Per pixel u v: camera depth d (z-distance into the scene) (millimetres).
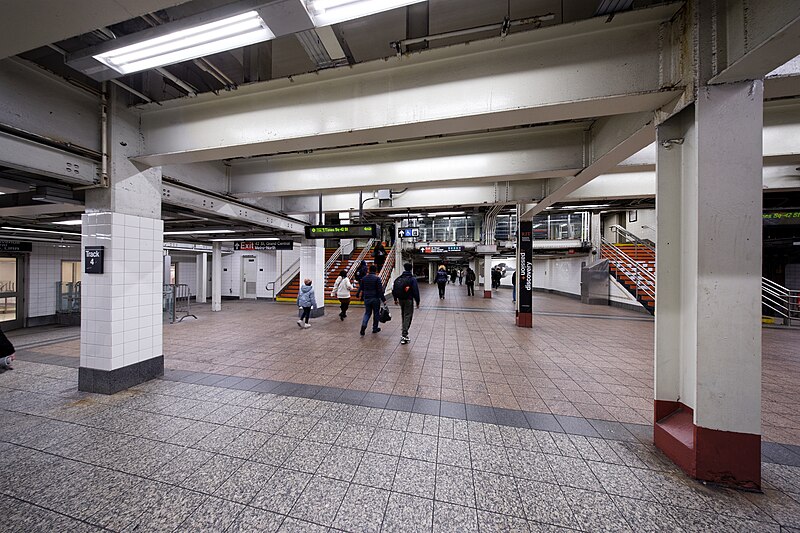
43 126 3109
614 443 2658
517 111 2738
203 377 4234
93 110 3561
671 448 2406
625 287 11703
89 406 3324
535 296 17250
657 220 2557
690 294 2395
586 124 4289
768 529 1774
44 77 3121
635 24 2457
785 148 3904
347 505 1956
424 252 17859
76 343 6340
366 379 4176
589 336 6879
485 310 10930
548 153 4562
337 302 12555
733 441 2111
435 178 5113
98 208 3723
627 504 1967
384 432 2822
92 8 1781
